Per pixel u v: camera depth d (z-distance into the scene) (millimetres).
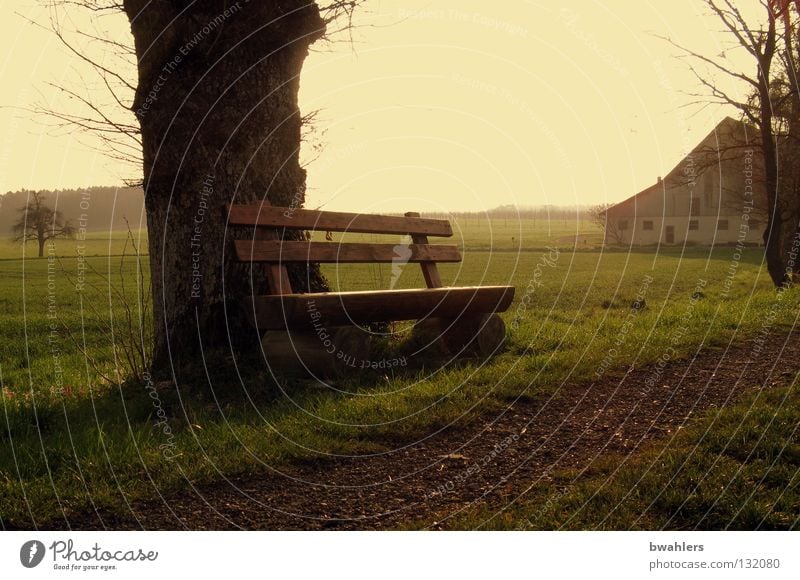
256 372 5949
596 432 4711
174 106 6148
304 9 6582
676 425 4773
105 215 73312
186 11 6129
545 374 6230
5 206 67125
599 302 15961
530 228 74062
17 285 26922
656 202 58406
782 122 17906
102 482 3768
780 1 14383
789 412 4695
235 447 4332
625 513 3371
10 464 3949
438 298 6789
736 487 3580
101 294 21547
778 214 16500
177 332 6191
